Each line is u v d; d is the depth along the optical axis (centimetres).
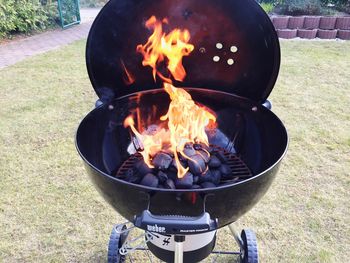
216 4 111
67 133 233
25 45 464
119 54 118
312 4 506
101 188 83
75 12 582
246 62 120
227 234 153
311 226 155
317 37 470
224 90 130
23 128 239
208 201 75
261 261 138
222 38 119
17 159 204
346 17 459
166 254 109
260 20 107
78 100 286
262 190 83
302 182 183
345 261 138
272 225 156
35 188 180
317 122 243
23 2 504
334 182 183
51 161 202
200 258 112
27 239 149
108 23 110
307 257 140
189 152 111
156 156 108
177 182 97
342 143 217
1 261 139
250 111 120
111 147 117
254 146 118
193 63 128
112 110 118
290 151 209
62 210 166
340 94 289
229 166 118
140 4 110
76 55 411
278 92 295
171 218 74
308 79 323
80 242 148
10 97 291
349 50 408
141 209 80
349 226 154
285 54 397
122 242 129
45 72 353
